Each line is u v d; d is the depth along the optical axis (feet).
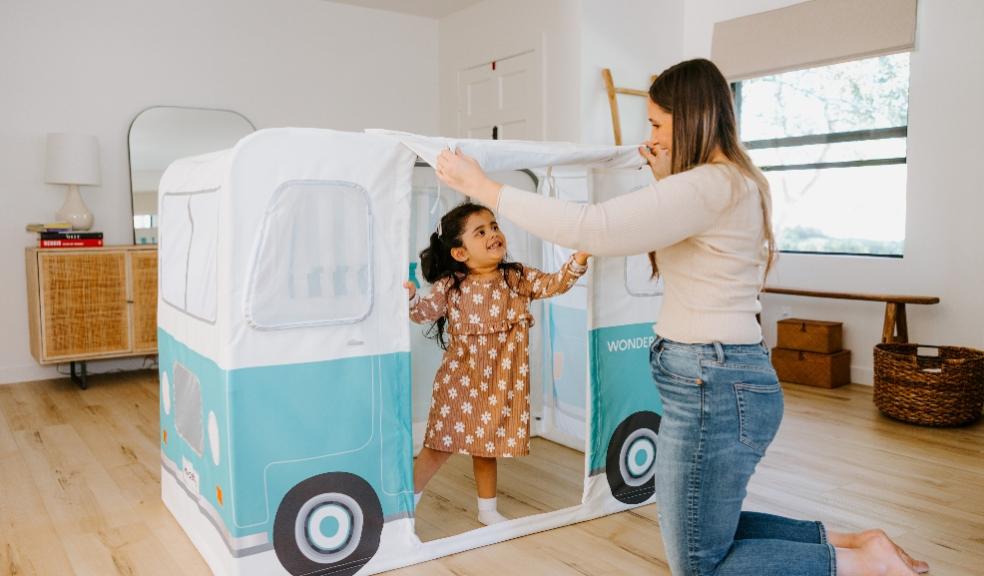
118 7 14.44
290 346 5.91
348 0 16.79
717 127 4.52
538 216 4.44
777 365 14.26
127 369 15.07
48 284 12.84
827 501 8.23
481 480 7.46
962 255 12.37
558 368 10.07
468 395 7.38
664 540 4.79
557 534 7.28
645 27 15.17
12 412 11.81
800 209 14.94
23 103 13.74
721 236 4.43
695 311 4.50
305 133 5.90
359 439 6.26
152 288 13.80
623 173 7.82
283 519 5.96
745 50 14.80
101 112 14.42
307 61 16.63
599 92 14.58
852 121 13.99
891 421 11.45
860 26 13.15
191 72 15.28
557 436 10.19
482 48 16.85
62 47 13.98
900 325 12.61
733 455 4.48
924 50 12.58
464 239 7.21
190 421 6.82
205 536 6.57
